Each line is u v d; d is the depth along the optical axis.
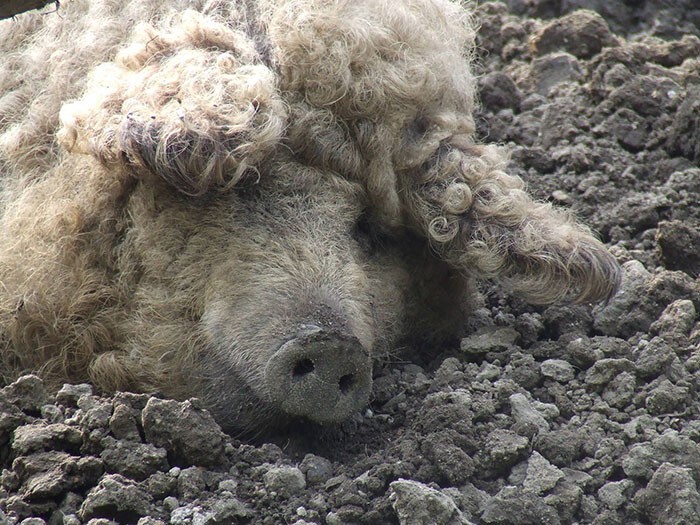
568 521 16.66
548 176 26.14
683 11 33.88
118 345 19.52
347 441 18.78
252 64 18.94
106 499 15.97
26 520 15.76
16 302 19.91
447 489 16.75
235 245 18.39
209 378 18.41
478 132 27.45
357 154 19.41
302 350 17.09
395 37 19.94
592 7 33.81
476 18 29.73
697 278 22.59
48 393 19.23
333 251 18.69
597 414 18.56
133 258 19.22
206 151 17.48
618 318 21.66
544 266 20.70
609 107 27.73
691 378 19.31
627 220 24.78
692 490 16.27
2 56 22.64
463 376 19.78
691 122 26.42
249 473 17.14
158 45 19.06
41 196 20.09
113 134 18.05
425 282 21.59
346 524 16.27
